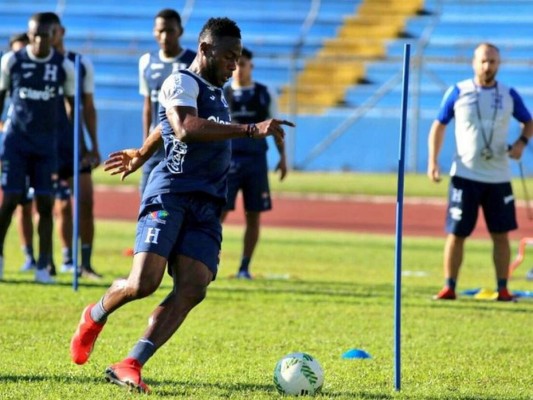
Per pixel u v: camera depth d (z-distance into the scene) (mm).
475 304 29438
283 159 35156
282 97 95750
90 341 17453
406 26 100188
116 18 104438
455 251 30266
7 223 30844
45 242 31062
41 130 30422
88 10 105562
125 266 36969
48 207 30891
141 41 101688
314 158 90625
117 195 70750
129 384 16250
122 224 55531
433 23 100000
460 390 17750
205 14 103312
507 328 25297
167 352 21047
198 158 16750
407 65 17172
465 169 30188
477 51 30281
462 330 24859
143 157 17688
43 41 29984
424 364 20375
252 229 34469
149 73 30250
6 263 37469
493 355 21672
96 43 102125
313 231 54750
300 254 43219
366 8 102625
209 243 16812
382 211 64312
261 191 34188
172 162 16797
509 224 30422
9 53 30250
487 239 52875
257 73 98188
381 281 34781
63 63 30547
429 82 91625
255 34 101562
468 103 30203
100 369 18875
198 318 25688
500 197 30391
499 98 30156
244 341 22594
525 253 47281
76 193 29438
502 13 99125
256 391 16984
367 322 25656
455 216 30203
